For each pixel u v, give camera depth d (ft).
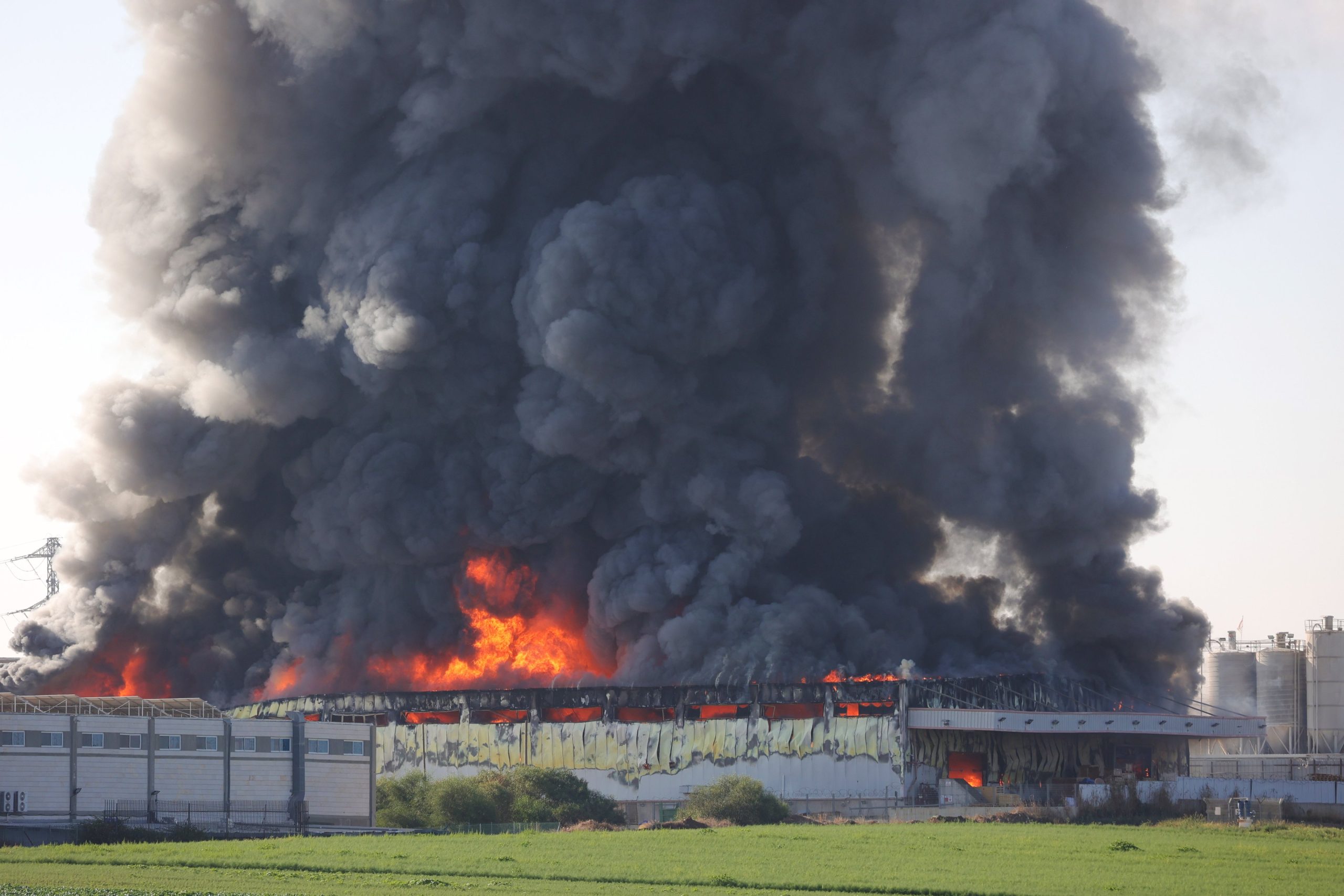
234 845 644.27
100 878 535.19
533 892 505.66
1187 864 581.94
